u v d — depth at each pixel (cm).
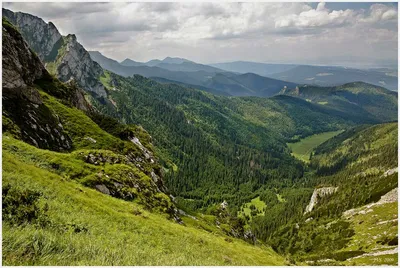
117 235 2808
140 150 10294
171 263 2025
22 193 2097
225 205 13350
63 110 8906
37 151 5119
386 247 13650
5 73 6544
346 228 18862
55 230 1952
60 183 3625
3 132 5181
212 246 4425
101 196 4328
